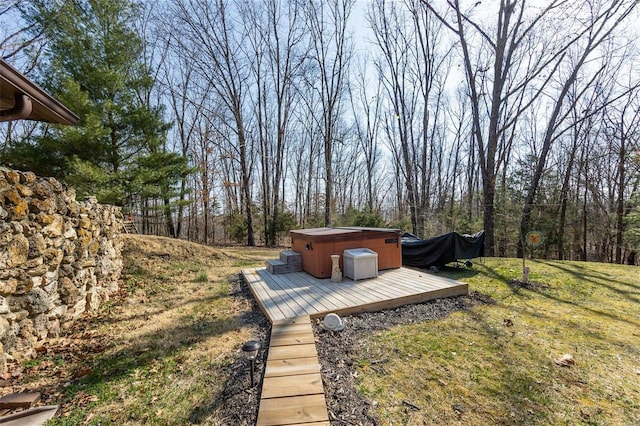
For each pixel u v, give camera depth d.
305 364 2.45
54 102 2.47
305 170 22.52
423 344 2.90
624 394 2.12
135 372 2.59
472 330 3.23
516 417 1.89
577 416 1.89
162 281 5.91
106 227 5.09
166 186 10.03
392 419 1.87
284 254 6.15
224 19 13.69
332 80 14.70
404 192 21.62
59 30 8.29
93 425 1.94
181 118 16.38
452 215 15.17
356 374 2.37
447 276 5.84
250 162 18.72
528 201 10.29
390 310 3.89
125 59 9.14
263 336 3.24
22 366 2.68
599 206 13.19
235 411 1.99
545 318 3.59
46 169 7.70
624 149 11.20
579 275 5.80
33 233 3.07
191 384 2.38
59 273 3.56
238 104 14.58
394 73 14.41
